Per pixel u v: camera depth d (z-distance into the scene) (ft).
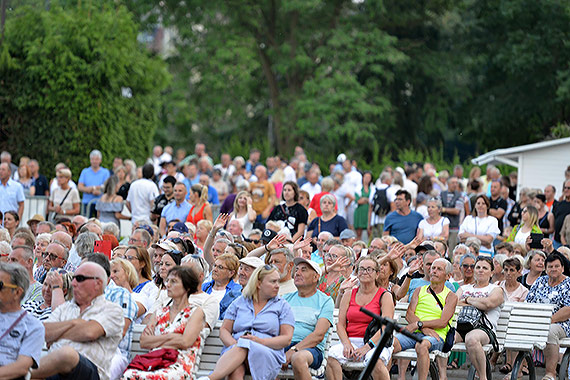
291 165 156.76
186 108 257.55
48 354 45.39
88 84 152.76
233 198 101.14
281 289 59.93
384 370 56.65
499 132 266.36
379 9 247.09
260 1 249.55
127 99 159.84
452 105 272.51
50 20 152.87
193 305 52.95
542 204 103.71
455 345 63.77
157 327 52.60
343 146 261.65
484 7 261.85
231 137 272.10
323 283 66.13
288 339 52.60
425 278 66.18
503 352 74.84
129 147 160.35
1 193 102.47
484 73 269.23
